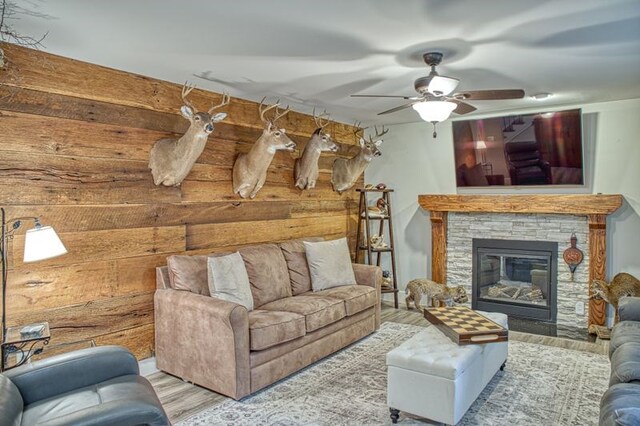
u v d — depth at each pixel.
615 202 4.46
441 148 5.61
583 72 3.47
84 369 2.20
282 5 2.23
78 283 3.08
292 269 4.34
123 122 3.33
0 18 2.36
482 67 3.31
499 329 2.95
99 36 2.63
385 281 5.69
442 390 2.53
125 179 3.34
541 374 3.43
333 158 5.57
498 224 5.28
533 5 2.24
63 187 3.00
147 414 1.78
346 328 4.05
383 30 2.57
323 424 2.70
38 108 2.88
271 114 4.61
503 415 2.78
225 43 2.76
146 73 3.39
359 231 5.81
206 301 3.13
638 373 2.17
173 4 2.21
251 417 2.78
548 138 4.75
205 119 3.33
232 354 2.96
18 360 2.72
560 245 4.91
